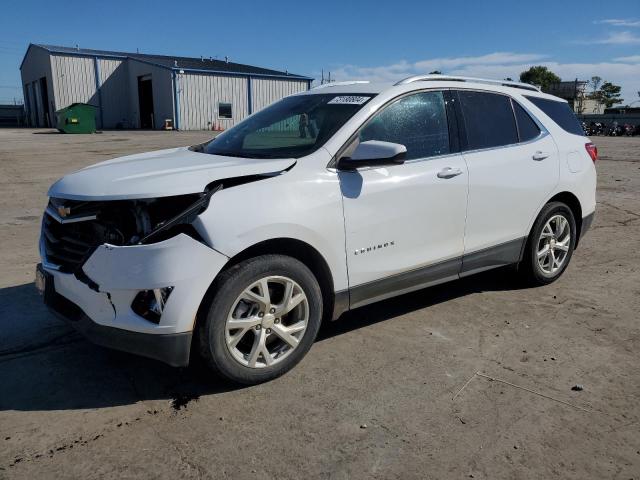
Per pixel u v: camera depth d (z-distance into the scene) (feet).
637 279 18.10
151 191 10.07
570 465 8.90
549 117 17.15
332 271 11.92
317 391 11.05
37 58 150.10
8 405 10.50
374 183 12.40
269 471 8.70
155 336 9.97
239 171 10.95
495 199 14.90
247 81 139.23
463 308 15.52
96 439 9.46
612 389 11.20
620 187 38.04
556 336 13.69
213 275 10.18
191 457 9.01
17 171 45.09
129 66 145.38
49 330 13.80
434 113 14.08
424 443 9.43
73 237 11.14
